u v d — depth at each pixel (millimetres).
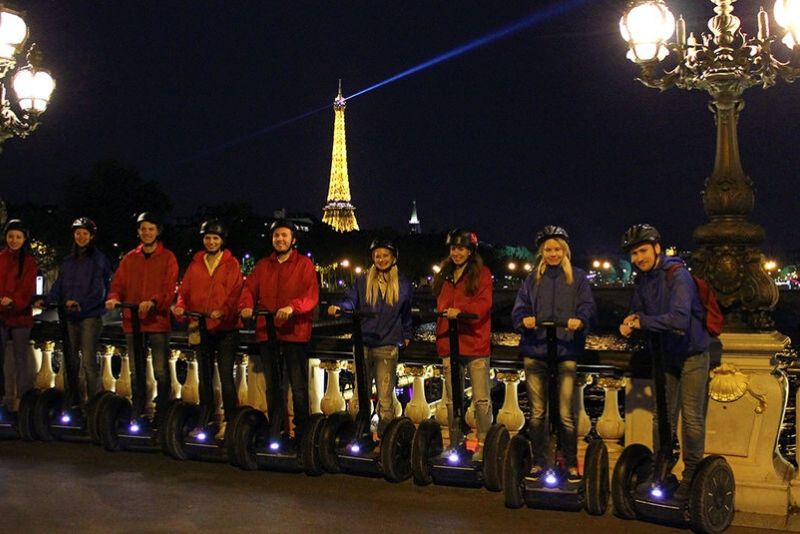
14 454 8117
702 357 6246
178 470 7609
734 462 6633
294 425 7949
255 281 7836
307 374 7859
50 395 8594
